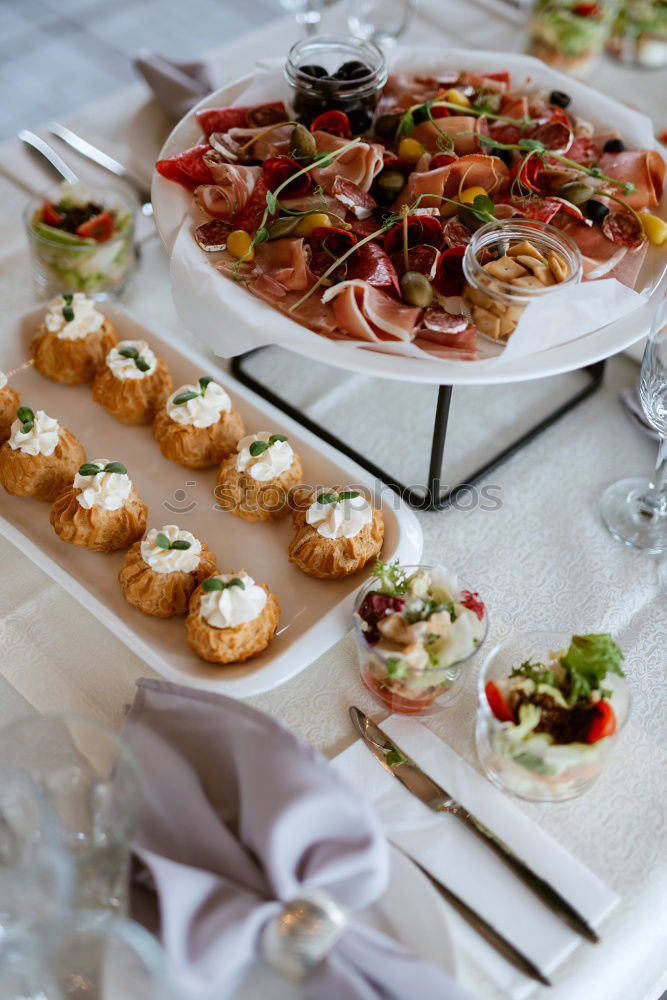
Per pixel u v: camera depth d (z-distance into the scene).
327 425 1.20
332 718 0.88
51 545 0.99
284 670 0.85
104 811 0.67
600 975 0.72
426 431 1.19
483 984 0.70
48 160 1.40
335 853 0.67
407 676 0.79
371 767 0.82
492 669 0.82
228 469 1.00
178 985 0.61
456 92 1.19
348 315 0.95
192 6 3.05
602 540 1.07
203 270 1.02
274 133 1.16
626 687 0.79
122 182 1.37
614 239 1.08
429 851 0.76
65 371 1.11
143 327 1.13
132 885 0.69
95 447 1.08
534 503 1.10
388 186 1.09
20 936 0.57
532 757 0.74
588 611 1.00
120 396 1.07
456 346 0.96
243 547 0.99
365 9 1.63
